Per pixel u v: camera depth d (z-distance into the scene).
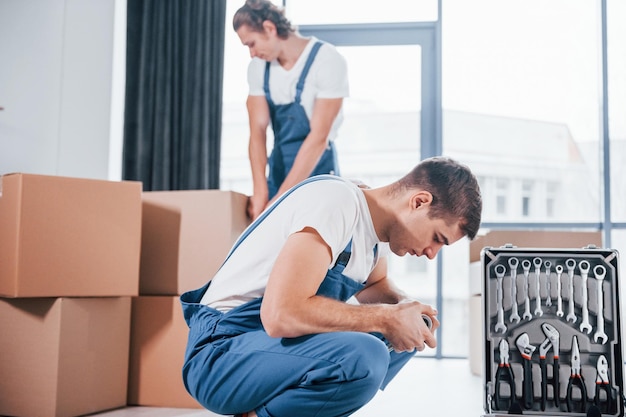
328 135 4.24
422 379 3.55
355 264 1.70
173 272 2.76
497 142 4.81
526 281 2.18
